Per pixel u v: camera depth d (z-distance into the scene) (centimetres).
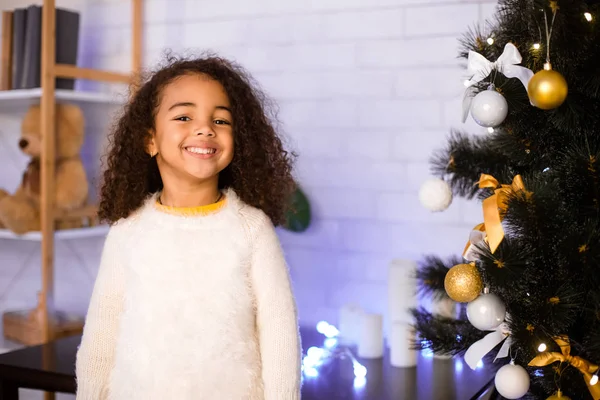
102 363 115
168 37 226
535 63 108
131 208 121
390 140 196
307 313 208
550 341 104
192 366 107
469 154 127
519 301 109
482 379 147
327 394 138
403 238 195
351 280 202
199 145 112
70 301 245
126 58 234
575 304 101
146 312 110
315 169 205
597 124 108
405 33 192
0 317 244
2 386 149
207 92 115
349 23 199
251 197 124
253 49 212
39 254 249
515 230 108
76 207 210
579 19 99
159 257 113
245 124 123
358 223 201
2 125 252
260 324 113
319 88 204
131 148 122
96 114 232
